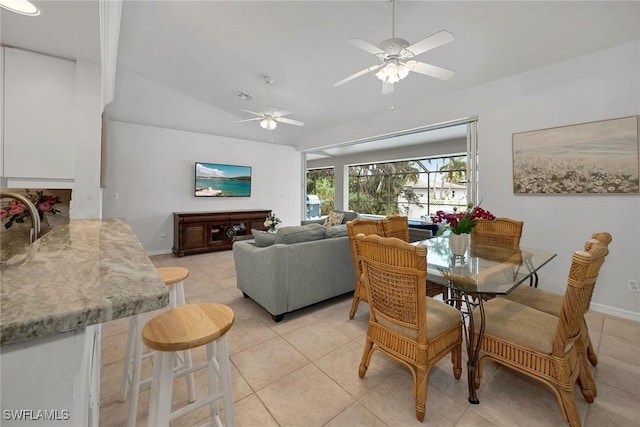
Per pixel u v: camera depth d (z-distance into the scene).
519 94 3.21
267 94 4.75
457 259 2.18
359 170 9.28
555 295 1.98
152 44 3.58
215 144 5.98
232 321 1.15
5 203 1.46
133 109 4.87
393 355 1.64
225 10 2.89
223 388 1.14
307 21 2.89
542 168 3.04
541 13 2.40
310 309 2.93
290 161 7.11
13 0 1.47
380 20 2.71
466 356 2.09
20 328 0.47
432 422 1.48
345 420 1.50
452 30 2.70
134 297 0.58
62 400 0.54
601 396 1.65
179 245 5.15
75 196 2.14
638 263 2.55
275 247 2.55
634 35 2.45
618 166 2.59
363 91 4.23
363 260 1.71
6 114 1.93
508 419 1.50
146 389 1.73
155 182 5.30
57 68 2.08
